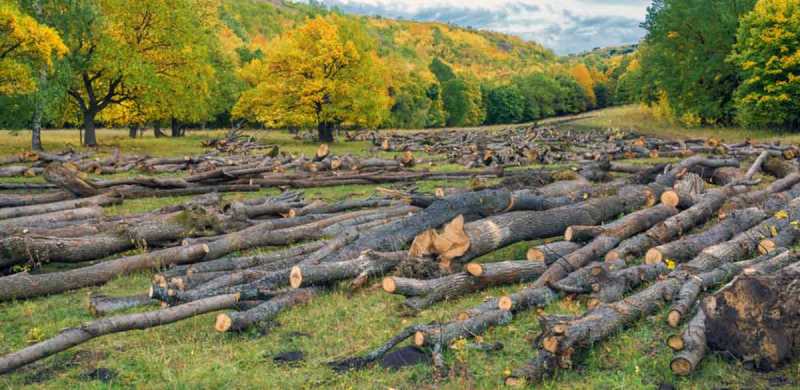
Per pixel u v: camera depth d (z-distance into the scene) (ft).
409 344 18.45
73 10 90.02
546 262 24.63
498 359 17.04
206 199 40.06
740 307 16.03
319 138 130.31
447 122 321.93
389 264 25.14
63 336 17.90
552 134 126.21
